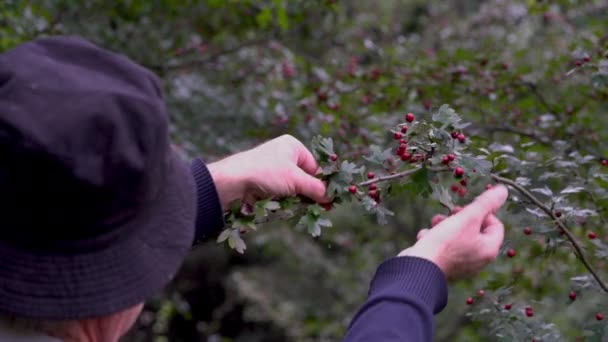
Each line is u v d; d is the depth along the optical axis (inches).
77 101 33.5
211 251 281.9
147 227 36.7
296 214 53.7
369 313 42.5
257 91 149.6
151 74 37.6
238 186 53.1
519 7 165.3
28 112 33.0
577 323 138.3
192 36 158.2
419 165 53.2
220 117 150.0
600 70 71.6
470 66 114.2
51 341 36.0
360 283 221.6
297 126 121.3
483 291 69.1
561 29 148.1
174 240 37.5
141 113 34.4
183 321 285.6
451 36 177.3
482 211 49.6
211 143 146.1
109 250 35.1
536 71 117.9
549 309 133.9
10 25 130.3
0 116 32.8
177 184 38.8
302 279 245.4
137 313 39.9
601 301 67.2
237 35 163.6
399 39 157.1
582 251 61.6
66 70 35.3
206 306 283.7
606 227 75.0
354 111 119.0
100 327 37.9
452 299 190.7
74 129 32.8
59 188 32.8
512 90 112.9
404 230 191.6
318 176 54.5
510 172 75.3
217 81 157.1
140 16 155.6
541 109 112.7
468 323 182.4
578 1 139.8
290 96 145.4
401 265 45.6
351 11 230.8
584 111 115.0
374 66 128.6
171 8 155.5
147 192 35.3
